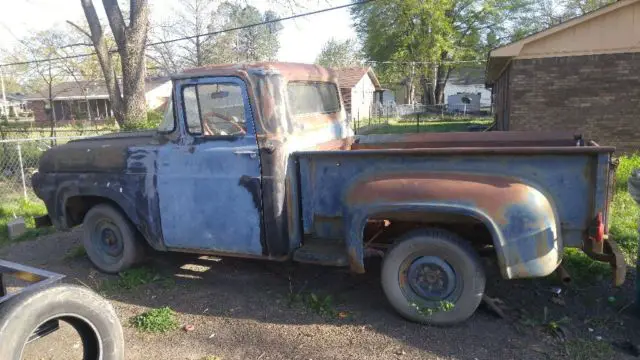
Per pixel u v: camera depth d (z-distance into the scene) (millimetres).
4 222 7602
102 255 5180
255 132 4023
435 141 5301
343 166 3926
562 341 3434
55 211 5203
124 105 13805
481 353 3330
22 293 2545
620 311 3846
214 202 4250
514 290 4250
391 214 3650
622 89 11961
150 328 3865
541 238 3270
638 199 3602
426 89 43156
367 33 41906
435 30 38594
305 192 4125
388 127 24281
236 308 4191
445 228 3959
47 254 6039
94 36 13672
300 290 4457
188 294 4527
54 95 32281
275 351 3480
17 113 39906
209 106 4215
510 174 3453
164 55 30812
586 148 3213
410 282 3723
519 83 12594
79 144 5145
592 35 11906
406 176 3623
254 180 4055
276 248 4078
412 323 3762
